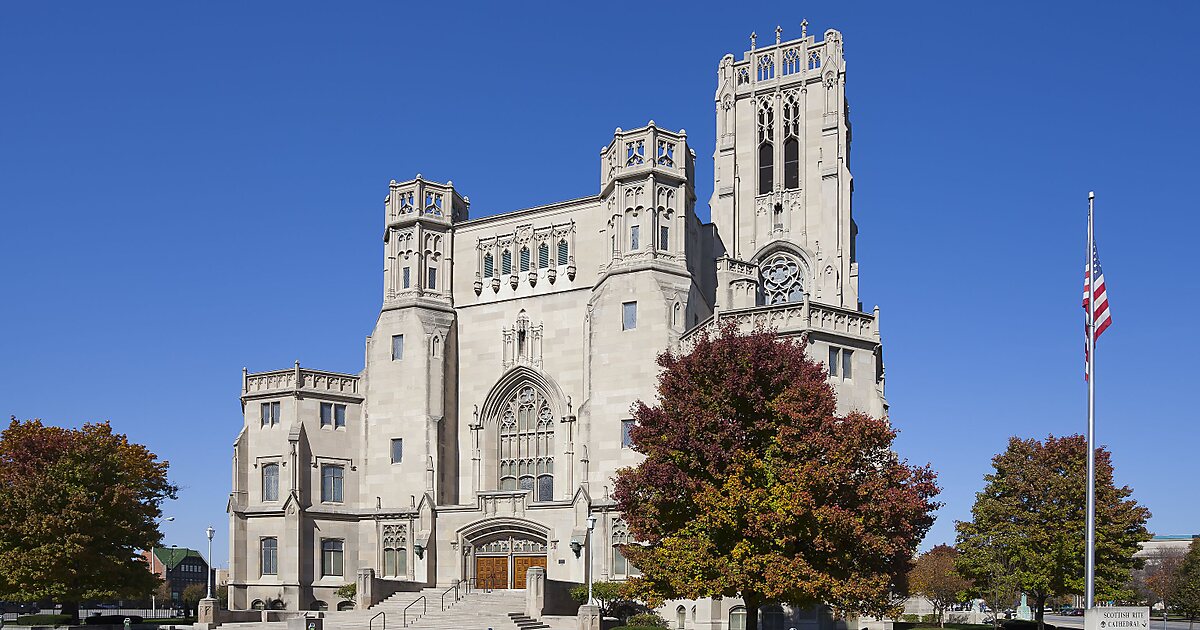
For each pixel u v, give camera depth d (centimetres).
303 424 7956
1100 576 6300
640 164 7606
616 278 7462
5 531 6481
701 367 4728
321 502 7925
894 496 4428
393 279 8256
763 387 4697
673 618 6669
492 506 7588
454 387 8131
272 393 8038
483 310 8156
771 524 4206
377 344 8188
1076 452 6456
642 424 4903
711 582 4306
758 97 9819
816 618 6184
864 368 6419
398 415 7994
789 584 4162
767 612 6316
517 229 8131
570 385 7700
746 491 4259
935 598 10400
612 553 7050
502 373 7962
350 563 7906
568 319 7806
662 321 7250
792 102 9675
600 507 7112
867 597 4347
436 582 7631
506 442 7956
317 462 7950
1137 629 3528
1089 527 3631
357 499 8056
